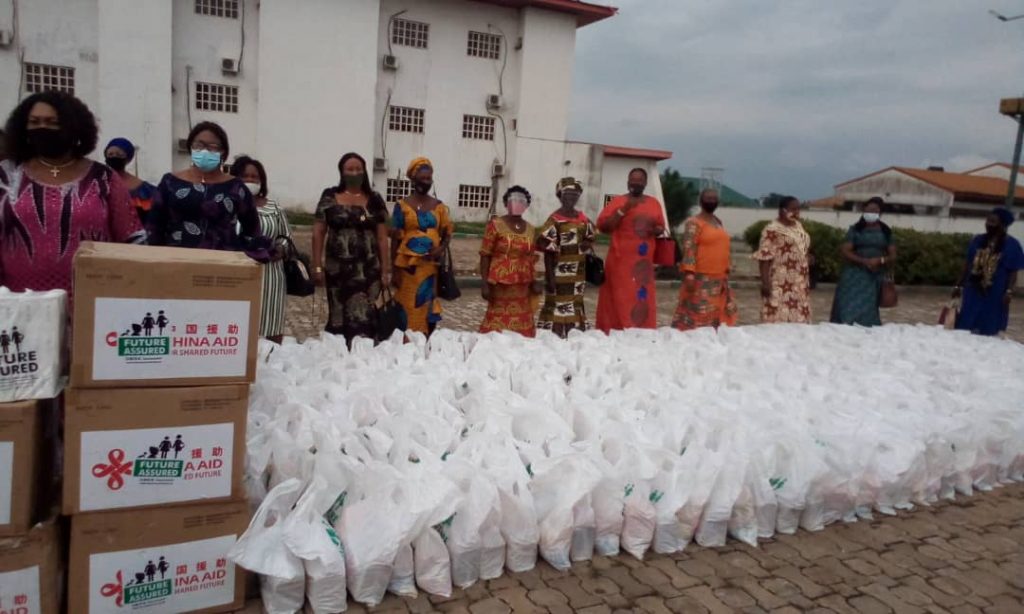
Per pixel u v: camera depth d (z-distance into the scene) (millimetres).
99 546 2207
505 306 5238
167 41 16703
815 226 15656
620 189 23203
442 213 5137
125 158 5004
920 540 3213
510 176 21750
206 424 2287
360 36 18844
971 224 26719
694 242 5980
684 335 5172
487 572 2658
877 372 4578
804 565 2934
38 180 2699
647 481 2941
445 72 20547
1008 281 7203
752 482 3088
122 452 2193
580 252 5434
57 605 2211
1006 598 2773
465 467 2654
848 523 3338
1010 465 3939
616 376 4023
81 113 2725
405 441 2795
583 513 2801
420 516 2471
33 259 2680
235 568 2395
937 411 3936
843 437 3357
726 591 2703
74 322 2080
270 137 18359
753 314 11352
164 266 2170
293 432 2906
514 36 21203
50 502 2293
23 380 2100
